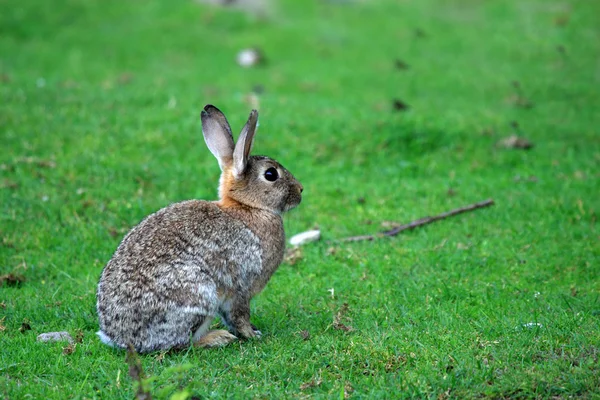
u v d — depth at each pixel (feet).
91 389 26.13
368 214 46.11
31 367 28.02
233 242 30.22
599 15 93.56
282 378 27.12
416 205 47.44
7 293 35.55
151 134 54.29
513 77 76.07
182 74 73.87
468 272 38.17
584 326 30.83
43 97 60.34
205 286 29.17
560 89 72.33
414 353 28.60
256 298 35.53
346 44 87.30
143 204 45.24
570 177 51.78
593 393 25.22
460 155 55.52
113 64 76.23
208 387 26.27
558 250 40.60
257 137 55.11
